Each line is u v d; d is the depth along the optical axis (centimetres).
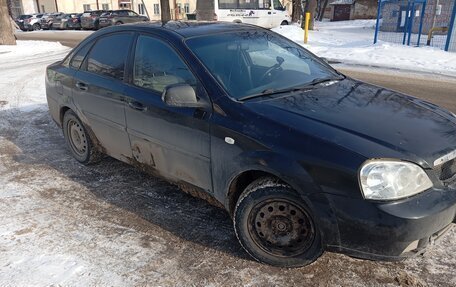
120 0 4416
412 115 300
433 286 268
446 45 1355
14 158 496
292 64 378
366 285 271
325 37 1964
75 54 466
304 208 269
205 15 1902
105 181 429
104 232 336
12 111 704
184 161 333
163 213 364
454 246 309
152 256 305
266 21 2106
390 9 2055
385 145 253
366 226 244
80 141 467
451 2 1839
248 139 281
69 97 456
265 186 279
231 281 278
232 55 350
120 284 276
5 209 375
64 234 334
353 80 388
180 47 341
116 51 403
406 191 242
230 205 312
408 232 237
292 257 283
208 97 309
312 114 286
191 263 297
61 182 429
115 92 385
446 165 262
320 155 254
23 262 299
